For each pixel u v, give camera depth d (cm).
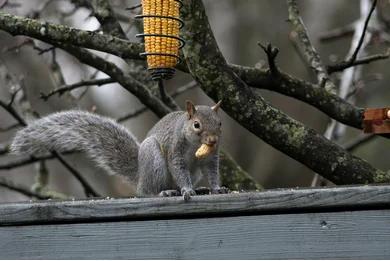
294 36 1222
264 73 1057
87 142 1070
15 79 1393
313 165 993
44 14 1550
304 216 725
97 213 747
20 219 753
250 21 2084
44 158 1330
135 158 1077
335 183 998
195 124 945
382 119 873
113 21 1212
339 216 720
